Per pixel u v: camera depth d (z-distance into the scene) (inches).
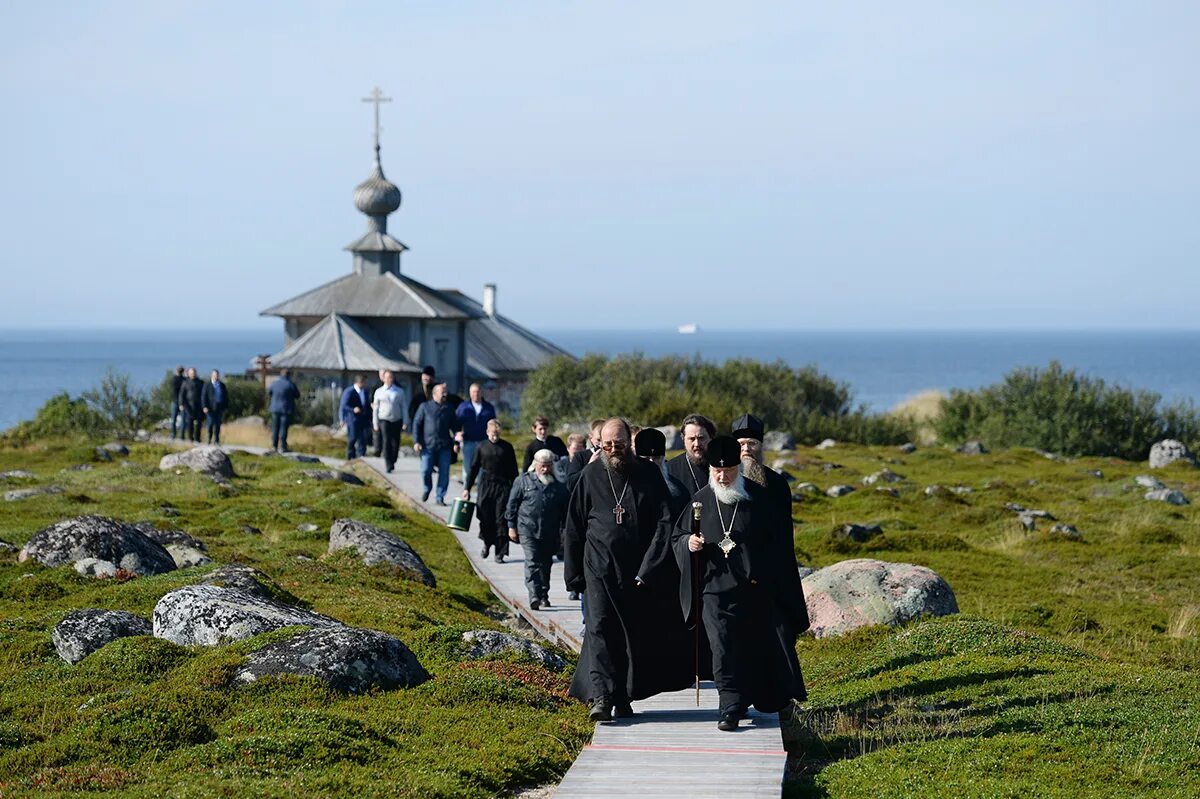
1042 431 2613.2
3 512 1264.8
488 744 544.7
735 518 560.1
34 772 489.1
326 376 3422.7
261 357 3230.8
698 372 3068.4
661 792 473.4
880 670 741.9
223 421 2938.0
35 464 1919.3
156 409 2694.4
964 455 2405.3
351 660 612.7
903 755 537.3
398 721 560.4
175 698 561.0
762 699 557.0
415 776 481.1
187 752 497.0
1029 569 1192.8
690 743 536.7
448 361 3764.8
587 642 577.0
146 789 450.0
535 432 1122.7
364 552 1039.6
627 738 545.6
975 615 906.1
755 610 561.0
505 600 996.6
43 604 818.8
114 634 679.7
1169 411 2667.3
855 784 498.6
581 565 585.9
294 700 577.0
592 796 470.3
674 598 575.5
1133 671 721.6
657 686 571.8
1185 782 494.3
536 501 932.6
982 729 581.6
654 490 577.9
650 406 2763.3
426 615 850.1
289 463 1911.9
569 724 597.3
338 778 466.3
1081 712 603.8
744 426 579.8
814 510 1606.8
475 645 740.0
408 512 1466.5
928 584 877.2
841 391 3157.0
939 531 1464.1
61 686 613.9
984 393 2851.9
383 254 3745.1
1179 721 585.9
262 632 658.2
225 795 437.1
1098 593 1111.6
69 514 1270.9
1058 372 2778.1
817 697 688.4
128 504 1370.6
